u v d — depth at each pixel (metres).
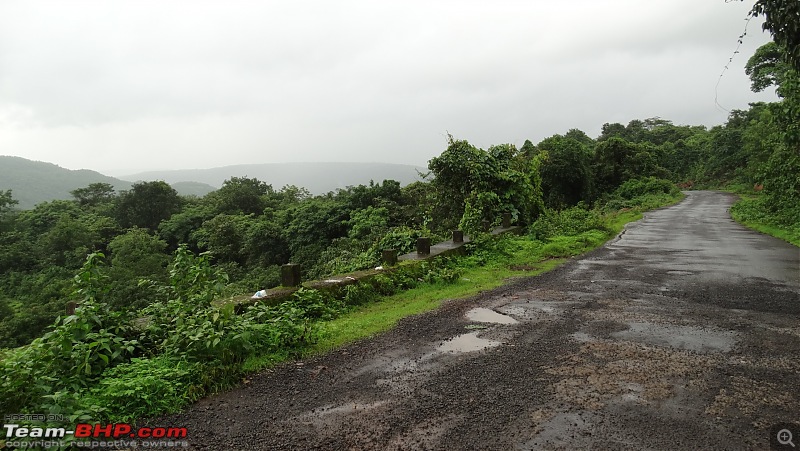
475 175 16.67
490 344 5.22
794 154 17.52
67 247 40.97
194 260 5.15
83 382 3.91
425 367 4.56
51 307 27.25
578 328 5.72
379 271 8.61
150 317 5.32
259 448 3.15
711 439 3.06
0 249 39.75
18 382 3.53
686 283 8.29
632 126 83.31
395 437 3.21
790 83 11.65
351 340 5.52
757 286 7.84
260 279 29.88
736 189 48.91
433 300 7.66
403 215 29.70
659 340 5.13
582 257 12.20
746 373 4.13
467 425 3.35
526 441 3.09
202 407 3.83
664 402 3.61
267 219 44.06
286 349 5.15
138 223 51.66
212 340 4.51
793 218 17.56
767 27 6.87
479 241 12.46
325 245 32.84
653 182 44.16
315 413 3.64
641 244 14.70
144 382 3.88
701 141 68.56
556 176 38.56
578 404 3.62
